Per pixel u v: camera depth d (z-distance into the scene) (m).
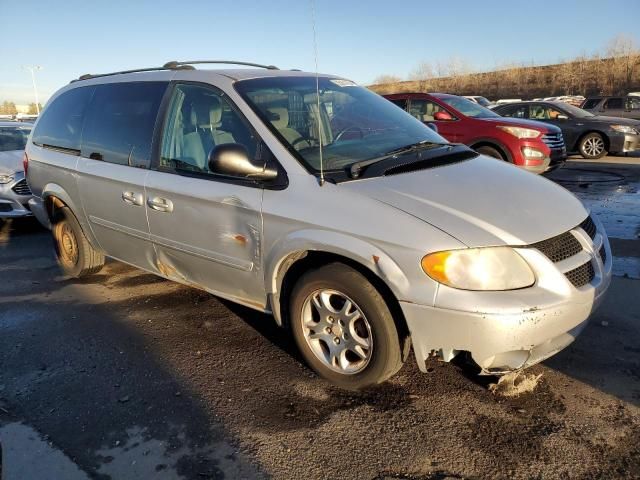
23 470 2.54
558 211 2.96
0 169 7.12
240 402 3.04
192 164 3.62
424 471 2.45
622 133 12.73
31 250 6.35
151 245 4.00
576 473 2.39
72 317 4.27
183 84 3.85
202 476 2.47
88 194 4.45
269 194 3.13
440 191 2.91
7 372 3.45
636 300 4.13
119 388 3.22
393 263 2.64
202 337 3.84
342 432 2.74
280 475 2.46
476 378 3.17
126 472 2.51
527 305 2.51
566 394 2.96
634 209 7.26
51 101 5.24
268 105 3.48
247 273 3.34
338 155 3.24
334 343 3.09
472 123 9.23
